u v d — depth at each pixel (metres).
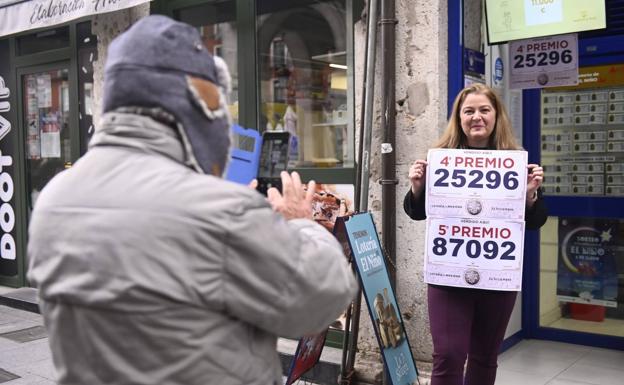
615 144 4.54
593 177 4.64
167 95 1.27
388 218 3.88
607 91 4.54
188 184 1.24
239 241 1.22
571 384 3.96
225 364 1.25
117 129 1.29
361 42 4.21
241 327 1.29
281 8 4.76
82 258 1.19
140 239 1.18
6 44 7.15
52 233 1.25
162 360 1.20
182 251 1.19
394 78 3.86
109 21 5.84
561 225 4.77
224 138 1.39
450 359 2.91
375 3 3.75
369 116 3.74
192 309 1.20
